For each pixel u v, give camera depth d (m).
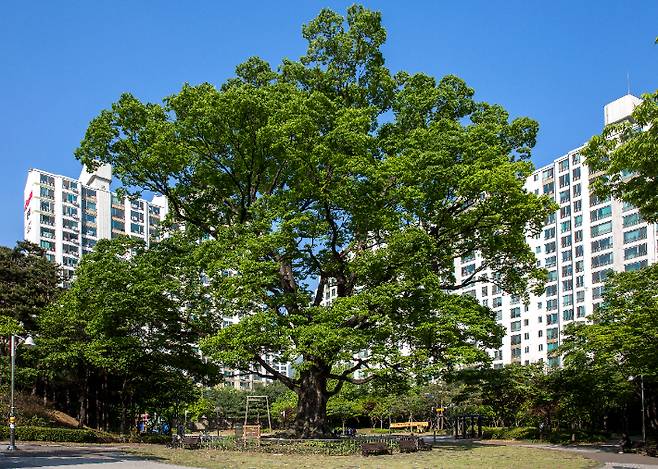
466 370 48.16
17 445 28.02
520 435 49.00
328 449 28.48
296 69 35.34
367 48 35.25
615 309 37.69
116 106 31.94
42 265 49.47
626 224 80.81
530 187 95.25
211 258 29.86
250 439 31.02
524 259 33.28
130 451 27.81
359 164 28.27
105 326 32.34
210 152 32.31
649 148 17.89
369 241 33.44
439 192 30.31
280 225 28.30
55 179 102.62
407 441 29.80
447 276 35.31
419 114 33.78
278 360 29.42
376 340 28.58
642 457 27.64
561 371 45.97
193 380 42.19
